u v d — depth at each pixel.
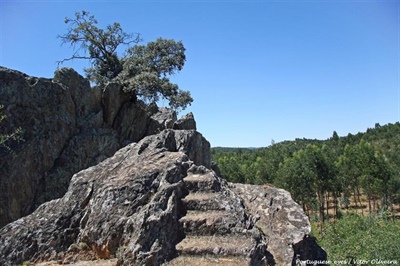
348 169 61.53
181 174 9.46
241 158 92.56
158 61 29.61
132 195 8.82
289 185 51.41
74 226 8.99
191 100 28.39
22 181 17.28
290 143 116.62
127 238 7.89
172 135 13.02
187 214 8.48
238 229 7.93
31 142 18.16
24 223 9.00
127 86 24.86
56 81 21.03
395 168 66.62
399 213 63.62
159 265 7.30
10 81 18.25
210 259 7.41
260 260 7.46
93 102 23.06
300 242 8.46
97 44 30.31
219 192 9.06
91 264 7.96
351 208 64.06
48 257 8.46
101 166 10.72
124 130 23.88
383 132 109.94
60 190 18.48
